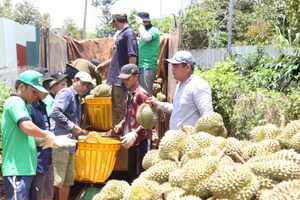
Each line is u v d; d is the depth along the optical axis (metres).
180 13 14.34
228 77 7.37
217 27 17.58
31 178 4.20
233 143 2.76
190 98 4.54
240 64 12.38
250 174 2.17
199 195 2.30
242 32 19.89
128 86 5.49
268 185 2.18
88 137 5.58
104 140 5.80
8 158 4.12
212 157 2.43
